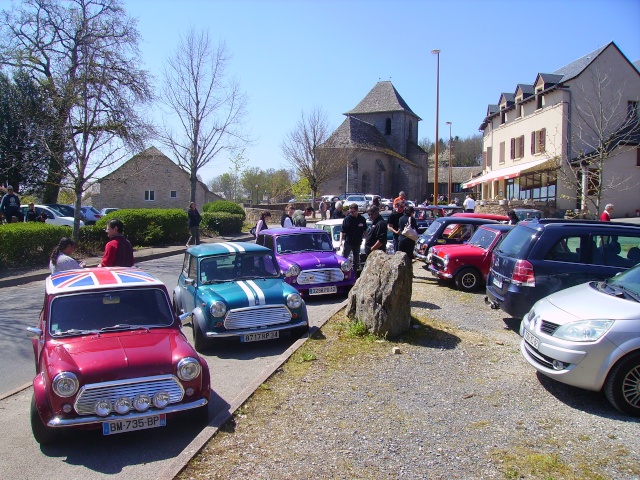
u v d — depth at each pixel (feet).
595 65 100.99
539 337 18.45
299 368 21.26
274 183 238.68
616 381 16.53
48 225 56.80
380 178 195.62
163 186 186.80
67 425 14.66
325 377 20.20
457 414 16.78
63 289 18.29
